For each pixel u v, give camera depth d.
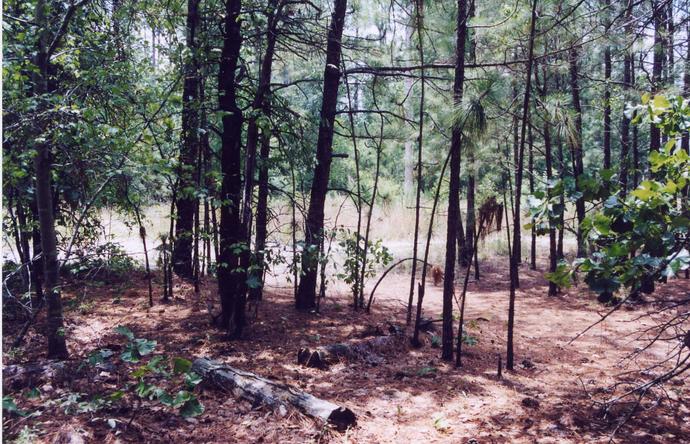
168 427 4.03
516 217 6.13
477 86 6.18
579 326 8.57
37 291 7.34
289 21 7.38
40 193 5.26
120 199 6.79
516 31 7.61
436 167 10.29
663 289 11.25
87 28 6.39
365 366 6.05
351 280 8.98
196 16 6.90
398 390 5.25
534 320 8.99
